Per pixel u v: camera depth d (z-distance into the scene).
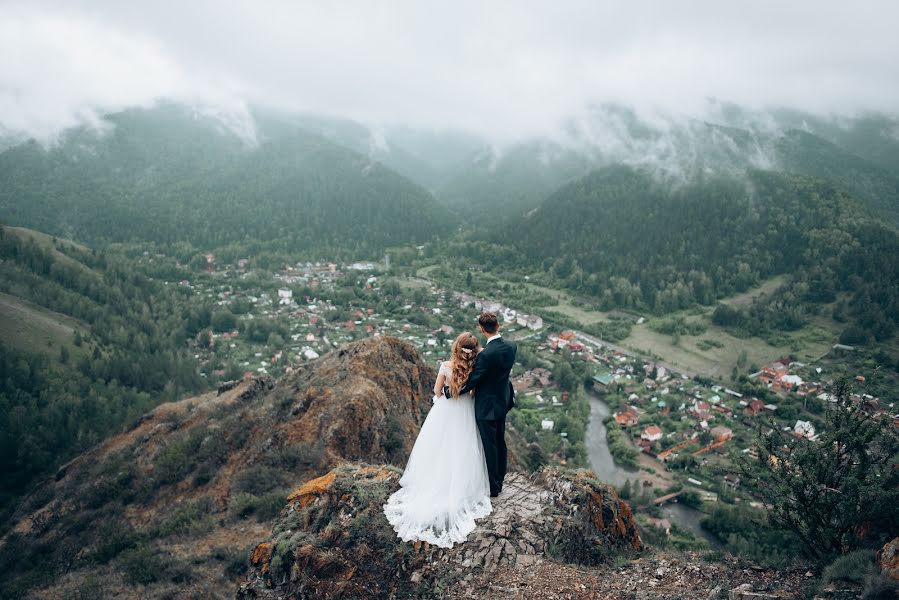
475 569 7.37
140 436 32.66
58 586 19.47
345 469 9.73
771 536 27.72
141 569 17.66
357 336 110.50
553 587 7.12
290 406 25.95
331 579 7.59
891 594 5.91
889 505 7.46
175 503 23.19
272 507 19.55
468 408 7.86
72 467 33.06
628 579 7.70
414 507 7.84
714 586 7.36
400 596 7.21
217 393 36.84
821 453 8.28
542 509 8.52
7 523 29.73
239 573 16.92
